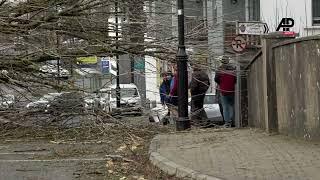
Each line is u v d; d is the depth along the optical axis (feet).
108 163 32.35
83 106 47.85
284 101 36.65
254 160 28.63
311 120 32.71
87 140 42.86
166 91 56.29
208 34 53.78
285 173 25.13
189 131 43.06
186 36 52.11
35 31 49.24
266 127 39.06
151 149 34.06
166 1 52.70
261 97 41.32
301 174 24.73
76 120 47.91
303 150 30.45
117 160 33.35
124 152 36.40
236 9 89.10
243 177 24.79
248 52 49.11
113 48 50.90
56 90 48.75
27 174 29.89
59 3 49.73
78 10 50.37
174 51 51.70
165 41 51.78
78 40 51.11
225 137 37.83
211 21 57.36
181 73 44.78
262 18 83.30
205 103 59.06
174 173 27.66
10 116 48.37
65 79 49.49
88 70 53.78
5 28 48.44
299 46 33.81
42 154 36.73
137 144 39.73
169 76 55.93
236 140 36.04
